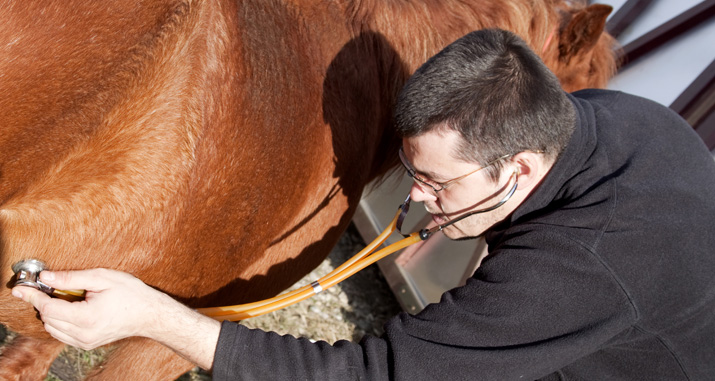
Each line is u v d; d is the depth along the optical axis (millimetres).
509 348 1088
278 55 1315
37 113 978
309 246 1606
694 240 1192
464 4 1747
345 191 1610
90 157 1065
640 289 1125
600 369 1228
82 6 970
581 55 1948
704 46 2854
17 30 915
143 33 1054
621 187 1188
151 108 1090
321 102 1433
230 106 1193
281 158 1344
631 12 3076
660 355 1189
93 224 1101
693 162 1332
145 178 1116
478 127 1090
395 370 1079
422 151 1140
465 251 2785
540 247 1117
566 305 1094
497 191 1168
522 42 1191
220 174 1221
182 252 1248
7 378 1348
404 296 3037
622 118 1370
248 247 1397
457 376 1078
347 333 2762
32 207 1058
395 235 3088
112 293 1066
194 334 1103
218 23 1153
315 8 1454
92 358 1943
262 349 1085
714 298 1210
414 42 1671
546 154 1153
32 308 1166
